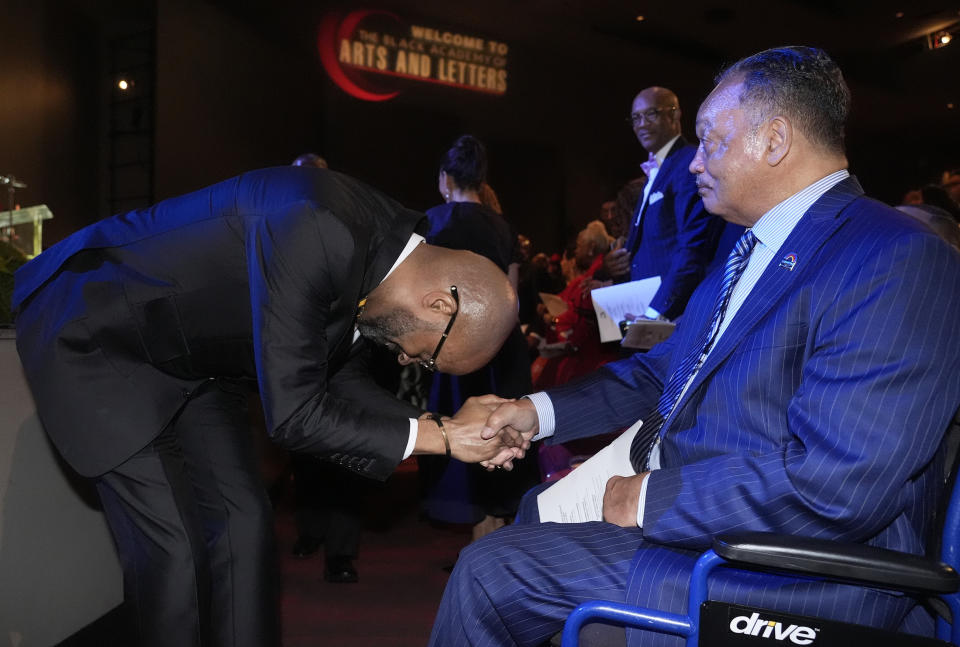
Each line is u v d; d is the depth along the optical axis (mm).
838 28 11172
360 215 1439
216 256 1509
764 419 1258
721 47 11977
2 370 1885
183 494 1591
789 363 1239
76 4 8617
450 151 3051
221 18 9070
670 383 1499
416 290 1462
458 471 3025
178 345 1552
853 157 16016
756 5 10406
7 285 2115
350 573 2959
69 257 1590
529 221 13297
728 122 1332
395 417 1540
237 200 1513
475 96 12125
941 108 14148
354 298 1437
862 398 1104
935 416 1088
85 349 1526
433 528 3818
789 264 1272
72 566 2145
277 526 3793
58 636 2084
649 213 3336
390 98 11648
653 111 3404
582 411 1639
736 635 1102
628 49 11953
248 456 1779
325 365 1432
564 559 1315
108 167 9070
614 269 3574
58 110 8336
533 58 12203
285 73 10266
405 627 2510
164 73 8336
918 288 1125
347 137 11320
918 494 1194
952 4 10383
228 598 1657
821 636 1070
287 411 1385
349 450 1461
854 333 1139
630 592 1237
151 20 8297
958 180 4027
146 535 1562
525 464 3012
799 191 1324
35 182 7938
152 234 1568
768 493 1148
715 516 1188
